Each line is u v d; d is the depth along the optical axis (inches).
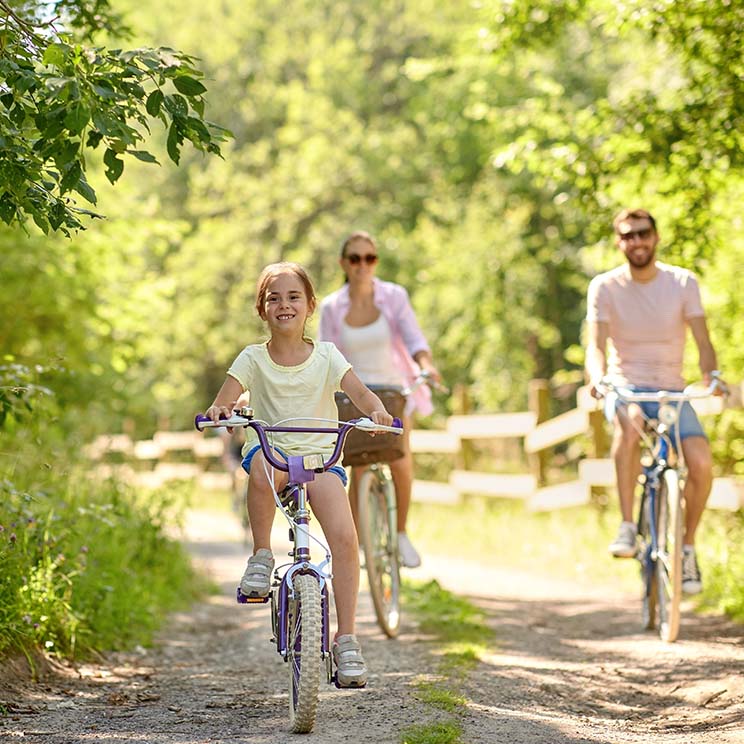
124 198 1135.6
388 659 484.4
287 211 2405.3
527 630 583.5
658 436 545.6
